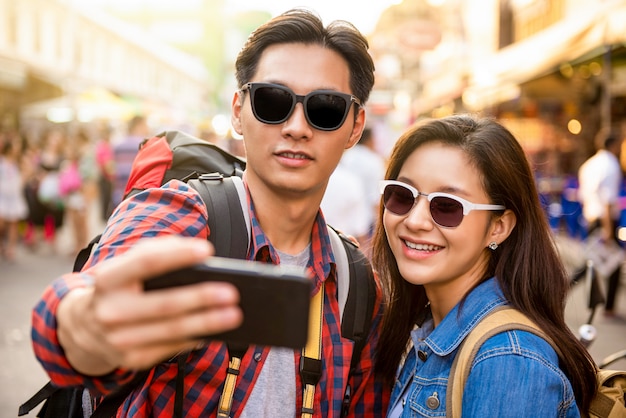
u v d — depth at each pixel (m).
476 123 1.51
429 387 1.43
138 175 1.65
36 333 0.80
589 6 8.72
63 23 14.21
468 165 1.45
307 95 1.37
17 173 8.91
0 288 6.90
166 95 23.97
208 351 1.30
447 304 1.54
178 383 1.26
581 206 8.62
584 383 1.39
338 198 4.36
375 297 1.59
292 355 1.39
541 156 9.97
